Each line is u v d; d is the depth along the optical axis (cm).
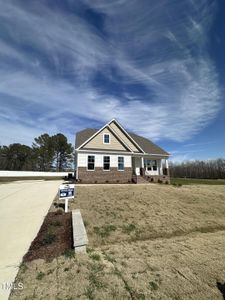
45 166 5238
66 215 776
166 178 2427
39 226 661
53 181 2323
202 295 364
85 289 360
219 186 1903
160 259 492
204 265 470
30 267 426
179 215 922
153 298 349
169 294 361
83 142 2097
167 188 1520
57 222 680
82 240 508
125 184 1847
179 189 1508
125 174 2159
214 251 557
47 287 363
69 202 974
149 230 734
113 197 1111
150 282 392
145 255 513
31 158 5300
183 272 435
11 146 5241
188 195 1314
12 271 410
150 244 604
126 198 1105
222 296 365
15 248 512
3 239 564
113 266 444
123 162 2183
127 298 344
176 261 484
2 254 480
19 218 745
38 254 482
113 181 2084
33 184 1923
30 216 768
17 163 5331
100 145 2138
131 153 2220
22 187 1645
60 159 5312
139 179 2100
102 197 1098
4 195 1234
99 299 338
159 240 653
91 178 2011
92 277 396
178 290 373
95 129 2633
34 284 371
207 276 425
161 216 881
